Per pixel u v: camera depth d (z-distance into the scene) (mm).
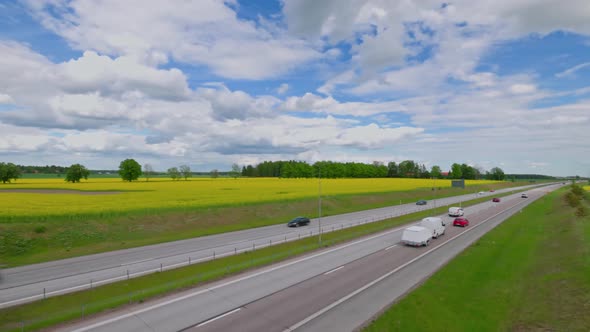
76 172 105750
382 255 26438
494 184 153750
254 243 32719
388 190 87812
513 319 14484
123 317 14961
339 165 158500
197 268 23219
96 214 41094
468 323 14188
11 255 28547
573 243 25812
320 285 19172
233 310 15727
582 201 63188
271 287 18828
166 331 13656
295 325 14164
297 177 159875
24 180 115375
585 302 14656
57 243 32094
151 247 31641
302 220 44281
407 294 17375
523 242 30625
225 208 51562
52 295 18844
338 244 30672
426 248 29078
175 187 85562
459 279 19812
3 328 14328
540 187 156375
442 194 98375
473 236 35094
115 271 23656
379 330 13547
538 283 18391
